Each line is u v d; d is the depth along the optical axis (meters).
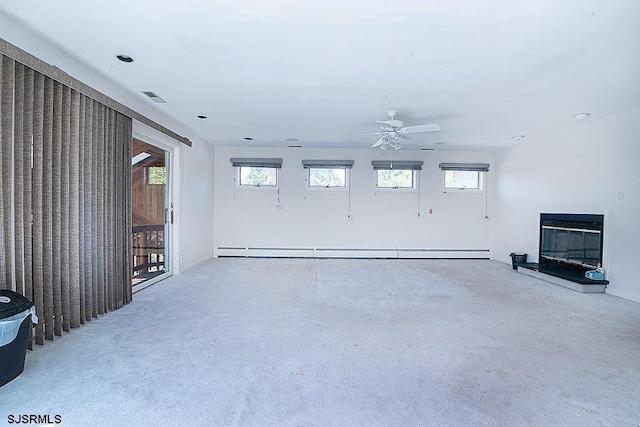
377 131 5.46
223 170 7.07
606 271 4.44
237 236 7.12
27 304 2.14
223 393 1.99
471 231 7.25
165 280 4.88
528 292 4.37
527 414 1.82
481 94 3.61
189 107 4.22
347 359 2.44
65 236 2.85
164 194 5.08
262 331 2.95
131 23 2.30
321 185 7.18
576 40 2.44
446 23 2.25
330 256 7.09
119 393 1.97
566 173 5.19
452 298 4.05
